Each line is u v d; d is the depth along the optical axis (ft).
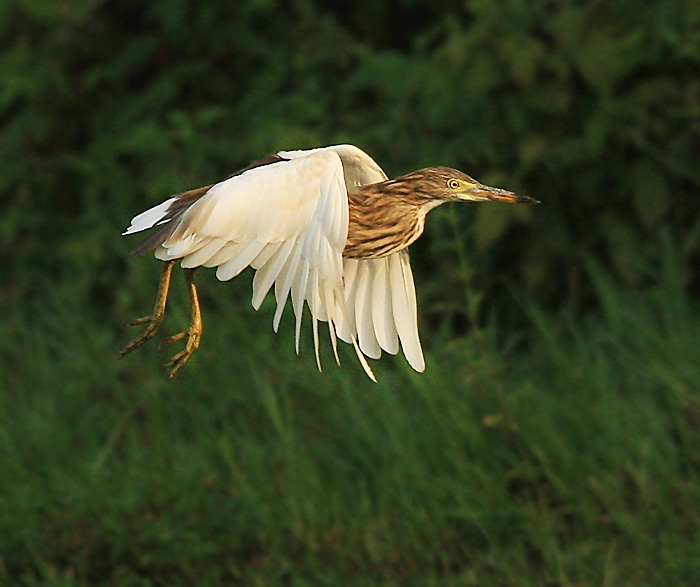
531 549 30.12
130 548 30.99
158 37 46.91
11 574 31.32
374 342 24.40
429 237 37.63
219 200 21.04
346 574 29.91
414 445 31.65
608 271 38.34
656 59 37.88
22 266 45.85
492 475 30.99
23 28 47.96
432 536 30.14
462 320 37.96
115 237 43.65
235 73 46.34
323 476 32.48
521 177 38.04
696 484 30.30
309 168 20.90
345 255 23.80
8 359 41.16
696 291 38.11
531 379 34.17
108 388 37.45
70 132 47.57
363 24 46.68
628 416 31.37
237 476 31.71
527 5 39.58
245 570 30.58
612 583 28.25
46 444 34.81
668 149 37.63
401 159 40.14
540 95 37.65
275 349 36.68
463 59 38.40
